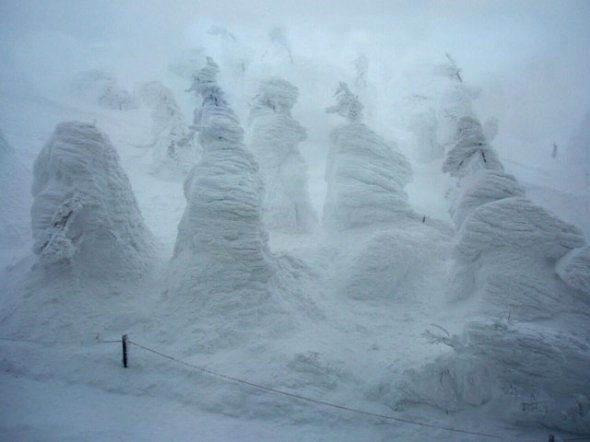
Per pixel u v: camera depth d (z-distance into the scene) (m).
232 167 15.17
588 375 11.22
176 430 10.70
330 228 19.94
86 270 15.31
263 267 14.55
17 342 13.45
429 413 11.45
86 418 10.83
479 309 14.19
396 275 16.56
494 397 11.45
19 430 10.01
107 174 15.88
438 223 19.61
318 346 13.37
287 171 22.45
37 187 16.44
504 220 14.89
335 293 16.38
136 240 16.83
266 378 12.16
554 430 10.98
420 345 13.70
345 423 11.26
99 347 13.22
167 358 12.75
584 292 13.55
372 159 19.67
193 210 14.68
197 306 14.09
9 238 21.97
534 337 11.45
